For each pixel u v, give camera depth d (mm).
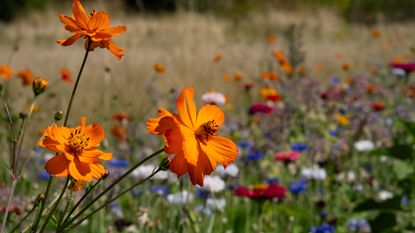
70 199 1655
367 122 5656
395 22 22750
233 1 25062
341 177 4570
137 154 5039
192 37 14336
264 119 5824
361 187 4680
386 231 3592
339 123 5797
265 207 3670
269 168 4789
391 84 7809
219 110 1683
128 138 4812
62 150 1555
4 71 4785
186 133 1578
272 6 25406
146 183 3607
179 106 1619
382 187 4801
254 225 3545
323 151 4793
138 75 8633
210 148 1616
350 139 5457
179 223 3086
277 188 3352
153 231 3111
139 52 11703
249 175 4754
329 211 4316
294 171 4516
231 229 3682
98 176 1589
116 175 3789
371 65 11898
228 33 19234
